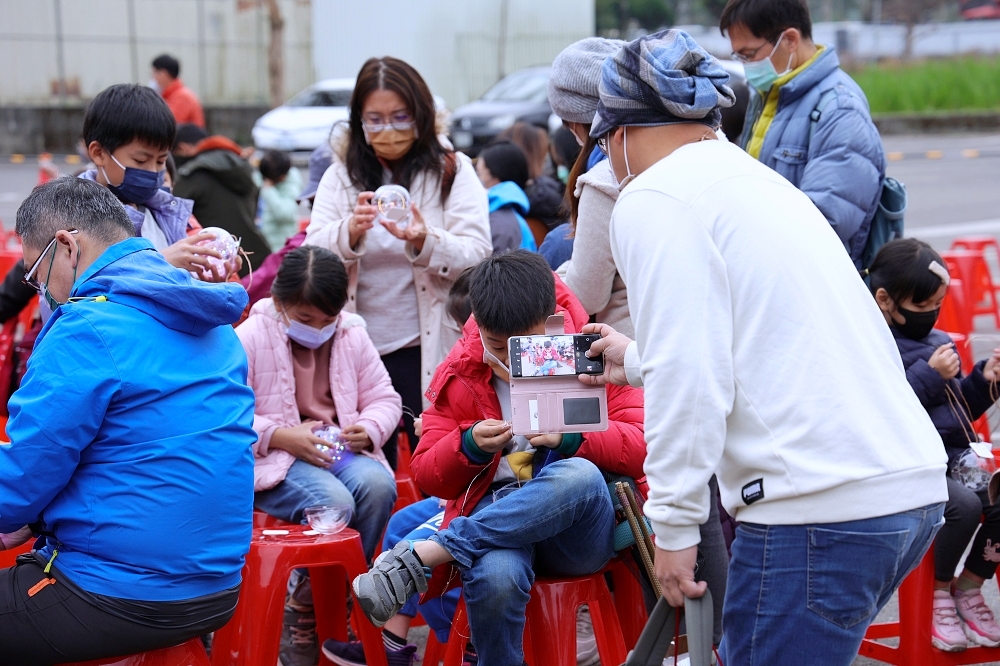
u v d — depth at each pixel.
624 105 2.26
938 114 23.69
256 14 22.22
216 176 5.89
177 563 2.61
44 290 2.70
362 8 21.12
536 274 2.89
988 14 31.91
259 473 3.51
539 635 2.93
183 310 2.66
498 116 16.56
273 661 3.07
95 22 21.22
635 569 3.02
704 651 2.17
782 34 3.84
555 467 2.87
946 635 3.32
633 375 2.46
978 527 3.40
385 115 3.98
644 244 2.13
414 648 3.39
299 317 3.60
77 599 2.56
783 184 2.24
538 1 21.42
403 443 4.34
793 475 2.04
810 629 2.10
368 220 3.83
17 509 2.48
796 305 2.08
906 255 3.47
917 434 2.14
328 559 3.13
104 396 2.51
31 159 20.94
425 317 4.07
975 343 5.08
